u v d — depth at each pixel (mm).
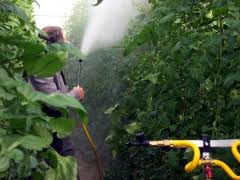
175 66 3305
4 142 1733
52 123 1940
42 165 2031
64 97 1806
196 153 2295
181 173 3471
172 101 3439
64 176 2066
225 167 2328
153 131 3848
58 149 4109
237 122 3057
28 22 2180
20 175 1857
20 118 1811
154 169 4652
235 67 2932
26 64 2004
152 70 3998
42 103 1959
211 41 2951
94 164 6414
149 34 3186
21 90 1786
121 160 5742
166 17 3074
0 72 1877
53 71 2021
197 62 3055
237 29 2898
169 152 3408
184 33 3297
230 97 3189
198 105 3434
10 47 2201
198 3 3305
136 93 4105
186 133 3459
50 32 4105
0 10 2115
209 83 3340
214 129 3176
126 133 4402
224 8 2918
